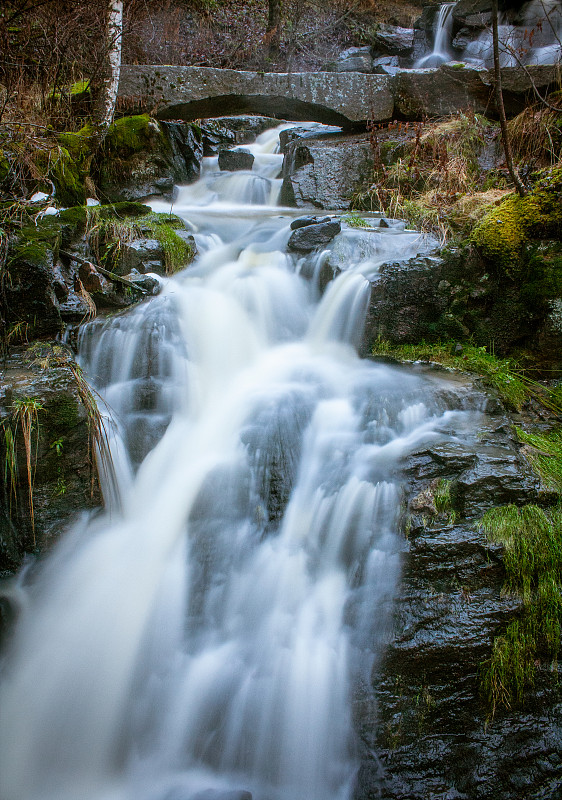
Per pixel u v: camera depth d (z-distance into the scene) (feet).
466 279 17.52
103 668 11.55
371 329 17.39
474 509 12.05
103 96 24.41
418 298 17.39
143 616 11.98
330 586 11.87
